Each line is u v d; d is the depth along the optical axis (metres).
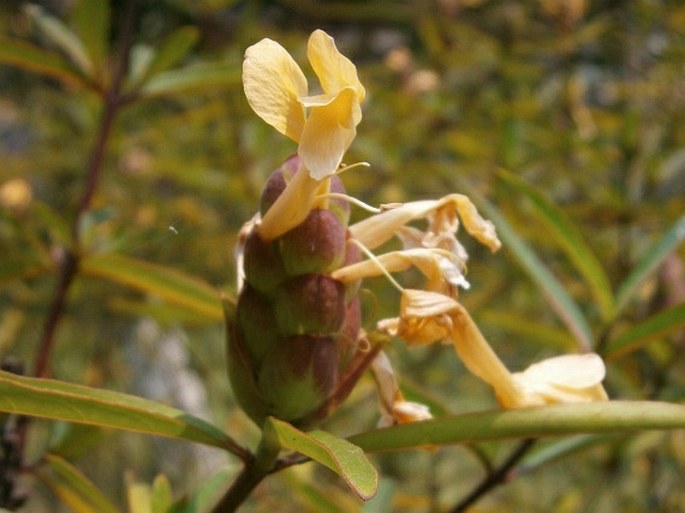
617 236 0.47
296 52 0.58
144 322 0.56
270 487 0.46
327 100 0.17
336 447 0.18
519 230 0.42
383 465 0.49
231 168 0.51
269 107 0.17
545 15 0.61
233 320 0.19
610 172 0.49
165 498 0.24
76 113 0.59
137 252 0.53
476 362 0.19
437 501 0.41
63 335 0.53
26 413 0.18
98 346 0.53
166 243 0.52
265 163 0.51
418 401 0.25
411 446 0.19
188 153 0.59
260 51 0.17
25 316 0.52
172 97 0.59
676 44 0.56
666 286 0.39
